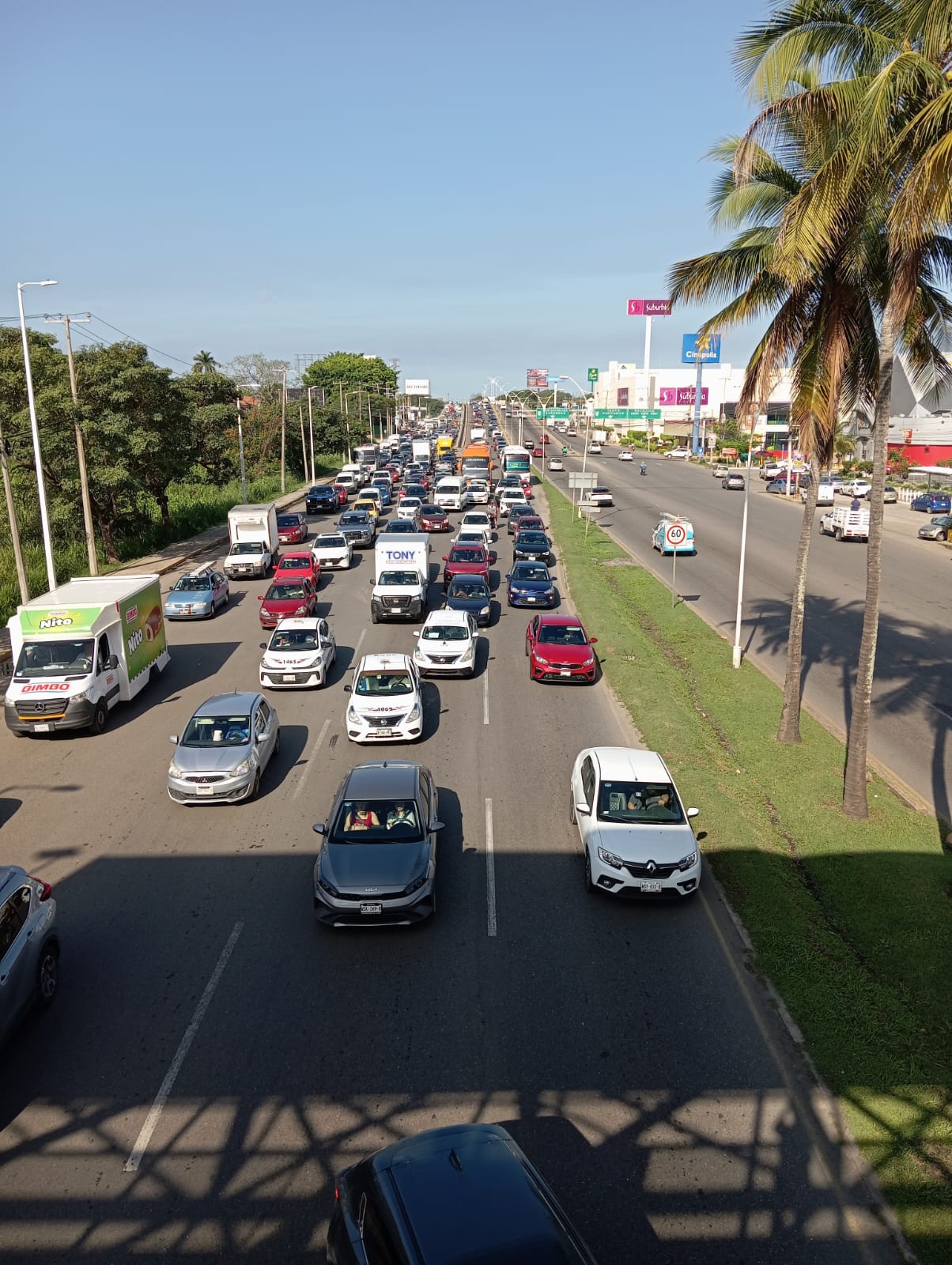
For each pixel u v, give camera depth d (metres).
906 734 20.72
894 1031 10.27
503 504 57.50
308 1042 9.98
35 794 16.88
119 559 43.97
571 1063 9.66
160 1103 9.10
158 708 21.91
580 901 13.00
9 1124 8.84
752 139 14.35
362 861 12.16
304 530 48.31
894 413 86.62
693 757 18.02
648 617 31.09
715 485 75.88
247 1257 7.42
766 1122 8.91
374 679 19.62
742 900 12.93
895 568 40.25
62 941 12.01
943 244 14.52
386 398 155.12
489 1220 6.31
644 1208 7.87
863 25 13.89
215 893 13.20
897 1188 8.09
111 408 40.47
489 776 17.38
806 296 16.16
